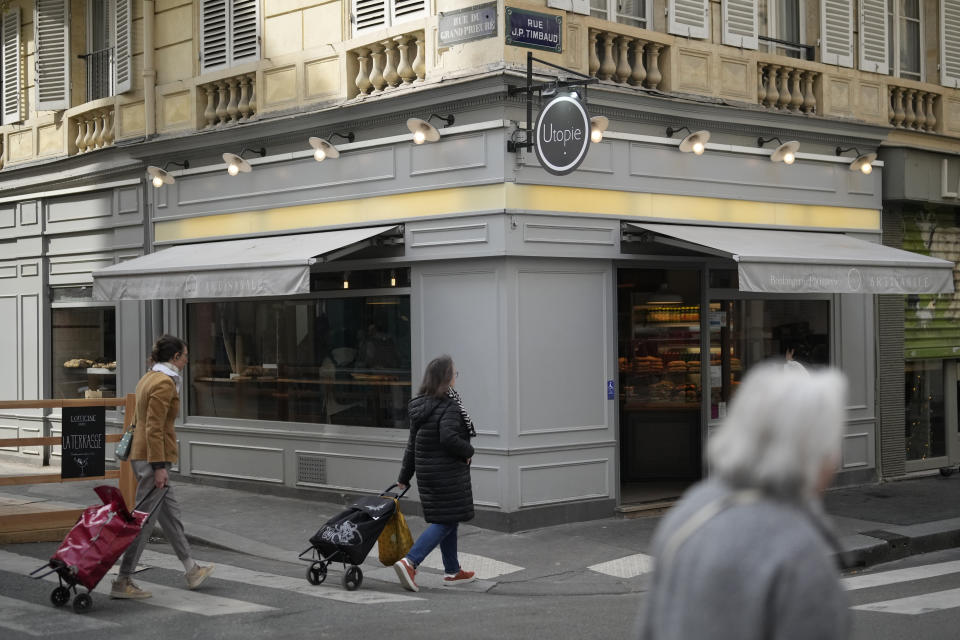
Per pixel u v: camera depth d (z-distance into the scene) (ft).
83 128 52.08
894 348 46.42
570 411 36.37
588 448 36.70
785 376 7.50
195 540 34.53
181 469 45.70
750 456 7.35
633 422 41.22
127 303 48.70
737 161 40.88
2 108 56.95
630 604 25.88
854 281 36.86
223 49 44.52
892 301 46.37
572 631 22.48
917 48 49.49
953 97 50.14
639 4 39.55
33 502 36.83
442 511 27.55
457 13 36.06
